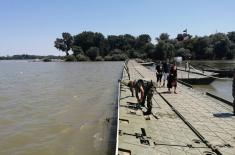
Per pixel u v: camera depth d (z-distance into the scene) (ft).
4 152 40.22
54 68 326.03
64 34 599.57
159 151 31.30
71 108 69.36
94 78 164.76
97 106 71.26
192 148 32.73
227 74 157.28
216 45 435.12
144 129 38.88
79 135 46.44
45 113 64.13
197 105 56.59
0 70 310.04
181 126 41.39
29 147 41.98
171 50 423.23
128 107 51.34
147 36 553.23
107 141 42.75
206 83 118.83
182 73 143.02
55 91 104.58
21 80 162.50
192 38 438.81
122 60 509.35
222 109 53.21
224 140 35.42
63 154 38.81
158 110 51.52
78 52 555.69
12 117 60.64
